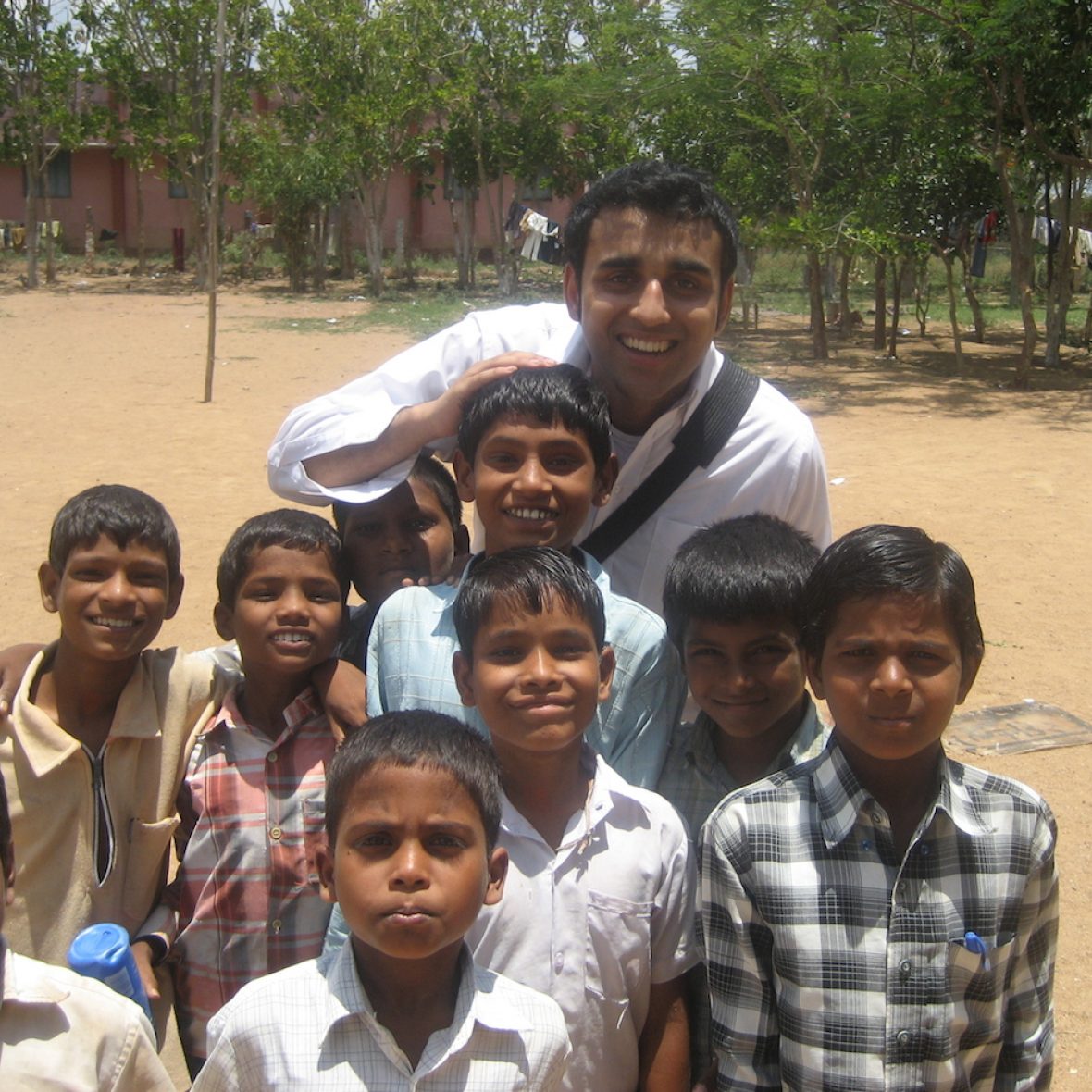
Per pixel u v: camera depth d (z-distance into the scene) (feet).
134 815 9.57
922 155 61.77
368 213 102.53
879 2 59.72
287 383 55.93
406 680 9.16
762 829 7.83
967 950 7.50
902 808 7.79
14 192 131.75
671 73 66.69
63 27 100.78
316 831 9.61
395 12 96.63
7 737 9.36
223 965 9.56
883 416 50.80
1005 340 79.05
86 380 56.08
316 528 9.89
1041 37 53.62
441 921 6.98
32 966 6.95
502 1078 7.19
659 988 8.60
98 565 9.30
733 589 8.67
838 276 106.93
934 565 7.38
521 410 9.05
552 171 95.96
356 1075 7.05
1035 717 20.18
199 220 104.22
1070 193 65.36
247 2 98.17
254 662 9.73
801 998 7.64
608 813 8.38
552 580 8.05
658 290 9.36
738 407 10.34
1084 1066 12.04
